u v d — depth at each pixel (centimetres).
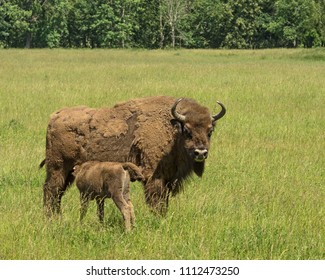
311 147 3675
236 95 5741
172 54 15062
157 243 2000
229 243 2017
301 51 15362
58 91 5850
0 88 6094
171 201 2419
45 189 2397
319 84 6812
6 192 2584
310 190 2678
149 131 2314
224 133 4022
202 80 7125
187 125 2261
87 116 2383
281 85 6581
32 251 1944
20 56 12850
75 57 12675
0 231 2053
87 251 1988
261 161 3253
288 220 2211
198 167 2336
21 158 3188
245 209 2320
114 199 2141
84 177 2202
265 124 4362
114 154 2344
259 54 15088
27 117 4491
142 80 7025
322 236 2120
